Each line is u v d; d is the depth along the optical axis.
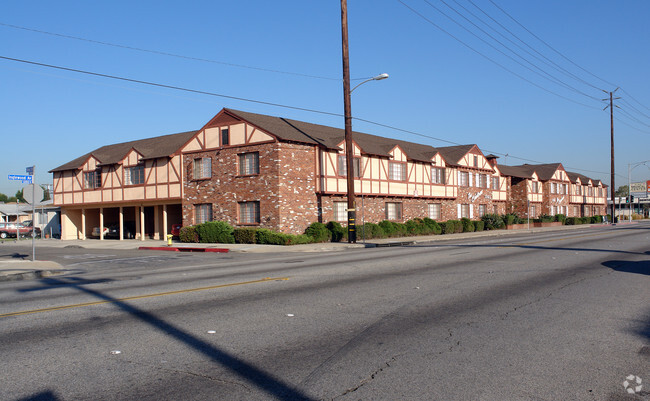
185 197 33.50
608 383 4.96
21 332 7.13
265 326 7.32
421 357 5.79
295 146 29.73
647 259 16.12
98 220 44.72
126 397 4.68
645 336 6.64
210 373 5.32
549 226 55.16
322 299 9.39
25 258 22.41
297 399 4.61
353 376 5.19
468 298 9.37
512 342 6.38
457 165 43.03
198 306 8.88
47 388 4.91
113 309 8.74
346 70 26.61
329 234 30.31
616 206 106.75
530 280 11.59
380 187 34.94
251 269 15.17
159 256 22.95
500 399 4.56
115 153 40.00
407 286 10.80
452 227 40.12
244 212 30.61
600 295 9.63
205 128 32.56
